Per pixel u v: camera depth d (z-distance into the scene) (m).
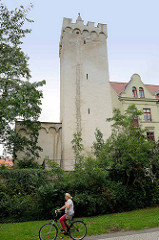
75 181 14.91
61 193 14.35
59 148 25.89
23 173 17.30
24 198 15.12
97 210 14.75
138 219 11.87
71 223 8.33
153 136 26.33
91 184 15.31
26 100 15.14
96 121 26.78
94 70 29.39
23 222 13.08
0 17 16.50
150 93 28.61
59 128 26.83
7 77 17.42
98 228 10.08
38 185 14.73
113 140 17.55
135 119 18.61
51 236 8.08
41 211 13.91
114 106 27.69
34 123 23.11
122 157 16.66
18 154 24.05
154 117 27.41
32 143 21.73
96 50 30.69
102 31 32.03
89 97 27.78
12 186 16.52
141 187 16.80
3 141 20.19
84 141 25.55
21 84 17.59
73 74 28.53
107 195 15.23
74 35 30.69
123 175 17.88
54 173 15.01
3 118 14.83
